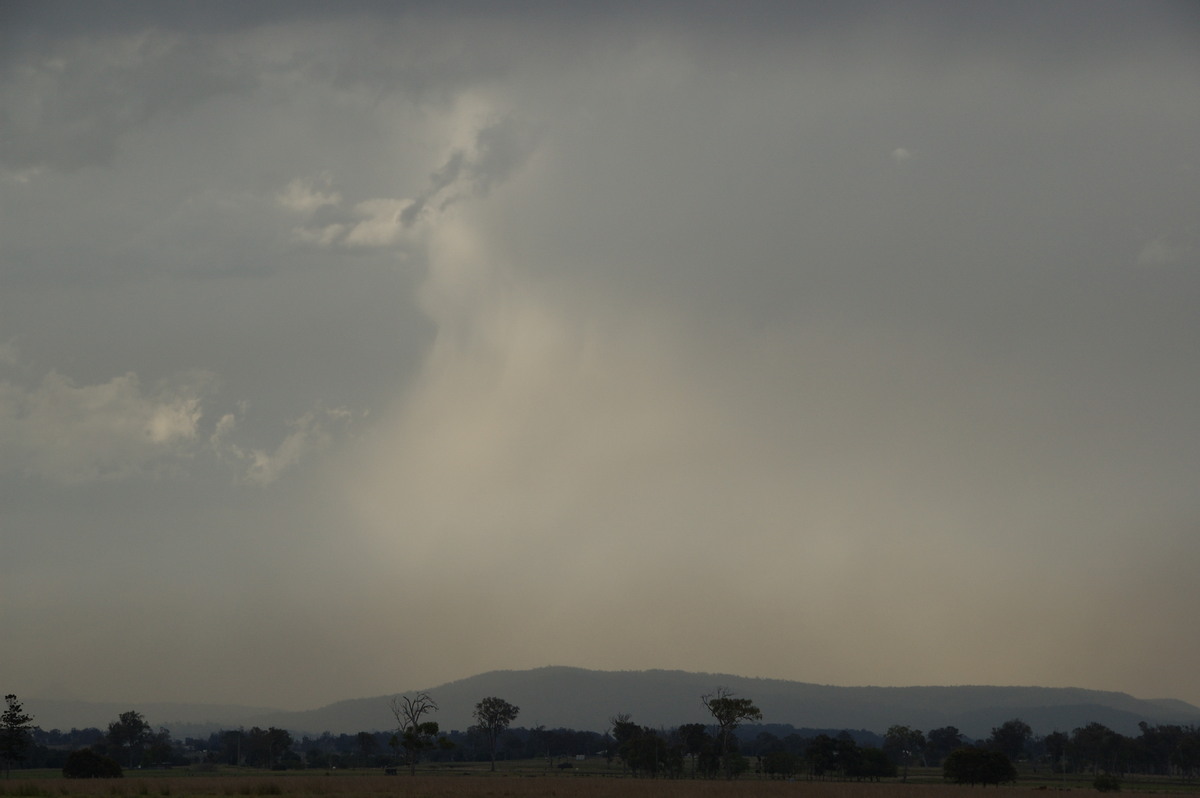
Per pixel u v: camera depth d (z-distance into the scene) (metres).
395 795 78.38
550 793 83.31
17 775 156.25
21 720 150.50
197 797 76.31
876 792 100.81
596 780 121.88
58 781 100.44
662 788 96.06
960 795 100.94
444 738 166.12
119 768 139.00
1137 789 162.62
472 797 77.19
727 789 96.69
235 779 121.50
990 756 142.50
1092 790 137.25
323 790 85.81
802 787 109.50
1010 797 103.56
